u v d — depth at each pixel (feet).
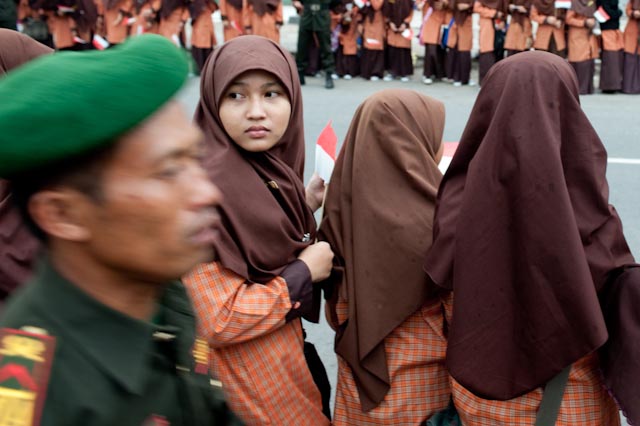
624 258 6.88
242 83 7.45
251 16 36.42
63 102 3.16
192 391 3.93
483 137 6.87
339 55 38.50
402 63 38.47
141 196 3.37
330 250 7.86
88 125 3.19
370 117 7.86
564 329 6.28
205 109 7.80
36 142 3.17
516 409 6.88
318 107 30.83
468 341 6.61
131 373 3.51
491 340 6.54
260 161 7.75
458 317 6.67
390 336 7.77
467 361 6.62
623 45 35.37
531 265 6.31
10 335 3.36
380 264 7.58
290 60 7.98
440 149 8.26
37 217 3.40
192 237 3.57
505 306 6.52
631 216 19.39
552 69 6.54
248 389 7.50
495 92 6.73
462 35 36.52
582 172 6.58
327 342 13.56
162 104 3.36
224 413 4.26
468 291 6.59
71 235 3.42
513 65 6.61
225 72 7.52
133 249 3.45
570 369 6.66
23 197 3.41
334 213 8.11
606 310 6.77
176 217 3.48
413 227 7.55
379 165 7.76
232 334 7.14
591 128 6.68
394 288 7.55
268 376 7.55
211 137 7.70
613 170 22.94
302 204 8.01
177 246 3.51
